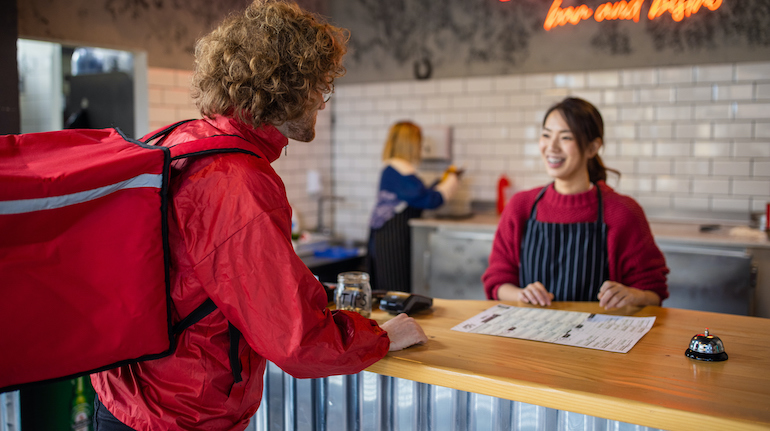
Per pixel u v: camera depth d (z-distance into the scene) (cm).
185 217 114
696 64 404
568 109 227
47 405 267
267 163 122
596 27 431
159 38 402
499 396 133
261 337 114
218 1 446
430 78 495
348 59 532
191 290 117
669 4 343
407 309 189
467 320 184
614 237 224
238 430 132
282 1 127
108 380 131
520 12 455
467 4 475
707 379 132
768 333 169
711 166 406
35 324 100
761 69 387
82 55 432
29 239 99
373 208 495
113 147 116
